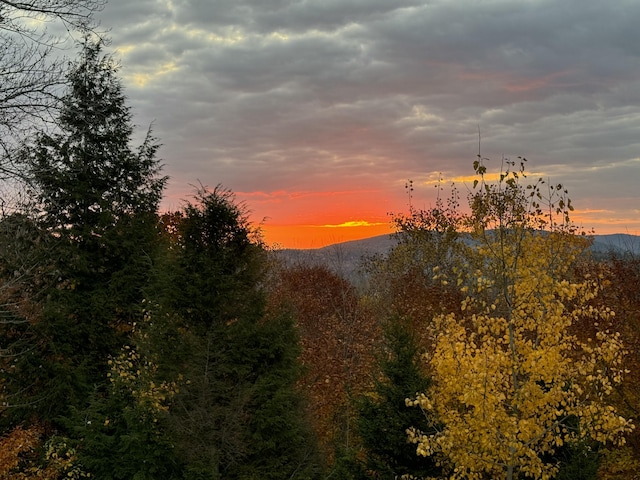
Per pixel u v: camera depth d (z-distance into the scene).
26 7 10.09
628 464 14.63
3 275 14.94
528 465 9.86
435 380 12.12
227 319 12.66
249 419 11.77
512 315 10.16
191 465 10.82
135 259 17.39
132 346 16.53
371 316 25.64
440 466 11.49
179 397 11.57
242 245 12.92
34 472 13.62
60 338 15.90
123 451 11.91
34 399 15.18
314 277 36.19
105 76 18.36
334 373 19.75
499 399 9.56
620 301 16.53
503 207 10.05
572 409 9.60
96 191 17.56
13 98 10.06
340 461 12.18
